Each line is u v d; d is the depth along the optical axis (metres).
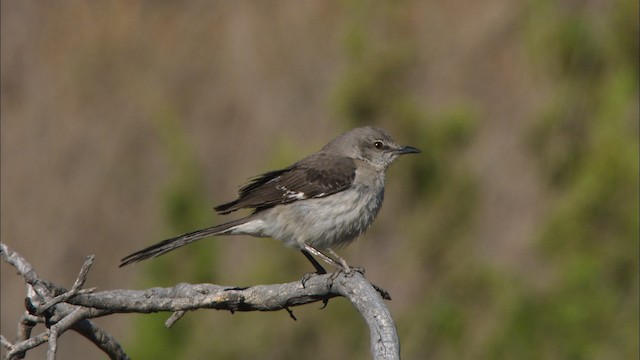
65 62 22.91
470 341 15.07
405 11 18.78
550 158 16.98
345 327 15.52
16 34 23.03
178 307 5.64
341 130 17.69
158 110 21.25
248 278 15.59
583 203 14.67
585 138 16.52
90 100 22.31
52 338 5.34
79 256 20.50
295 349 15.54
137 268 17.81
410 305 16.45
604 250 14.38
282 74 21.34
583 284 14.11
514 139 17.95
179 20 22.78
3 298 19.61
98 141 21.67
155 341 15.25
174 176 18.23
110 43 22.89
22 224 21.14
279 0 22.14
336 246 9.30
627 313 13.95
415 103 17.33
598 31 16.25
